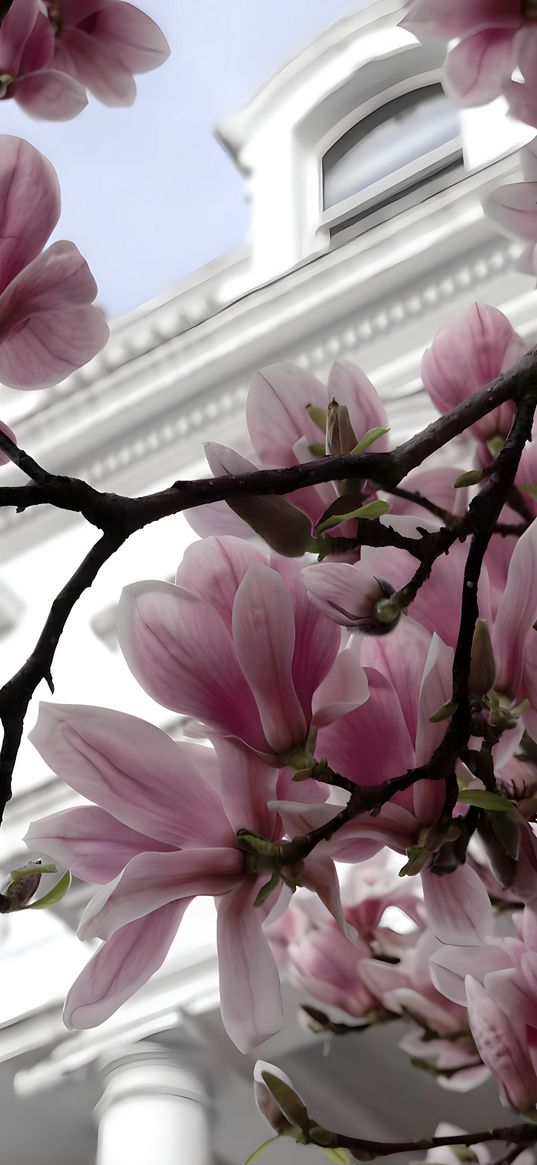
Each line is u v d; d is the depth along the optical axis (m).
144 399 7.92
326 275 7.33
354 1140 1.34
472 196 6.87
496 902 1.49
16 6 1.31
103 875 1.14
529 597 1.16
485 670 1.15
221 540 1.20
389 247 7.22
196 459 7.88
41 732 1.12
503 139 8.62
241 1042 1.10
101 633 7.83
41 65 1.33
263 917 1.15
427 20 1.33
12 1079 6.84
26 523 8.41
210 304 8.16
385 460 1.21
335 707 1.16
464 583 1.17
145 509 1.13
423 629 1.21
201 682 1.16
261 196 10.05
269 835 1.14
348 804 1.14
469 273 6.84
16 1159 7.49
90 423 8.09
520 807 1.24
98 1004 1.11
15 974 6.86
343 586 1.17
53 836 1.14
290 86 10.40
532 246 1.33
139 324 8.12
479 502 1.19
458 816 1.17
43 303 1.21
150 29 1.35
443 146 9.24
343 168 10.09
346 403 1.30
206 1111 6.31
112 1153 6.16
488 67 1.33
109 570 8.02
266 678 1.15
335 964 1.78
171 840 1.14
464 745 1.15
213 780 1.17
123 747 1.13
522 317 6.62
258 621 1.15
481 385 1.36
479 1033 1.31
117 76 1.35
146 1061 6.31
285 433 1.29
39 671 1.12
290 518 1.19
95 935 1.08
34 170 1.20
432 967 1.35
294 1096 1.35
